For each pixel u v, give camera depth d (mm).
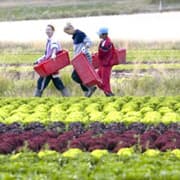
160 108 44938
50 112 45250
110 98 49594
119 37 106688
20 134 38156
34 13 194750
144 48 99000
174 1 193625
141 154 32438
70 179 27641
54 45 54562
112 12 184250
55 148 34469
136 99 48844
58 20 150875
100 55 54000
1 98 51906
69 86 58781
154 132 37125
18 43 106062
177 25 126188
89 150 34344
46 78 54750
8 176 27891
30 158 31500
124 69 76312
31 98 51094
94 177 27547
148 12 179625
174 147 33844
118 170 28531
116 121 41312
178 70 69062
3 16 191625
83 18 153000
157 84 58438
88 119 42156
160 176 27641
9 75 63156
